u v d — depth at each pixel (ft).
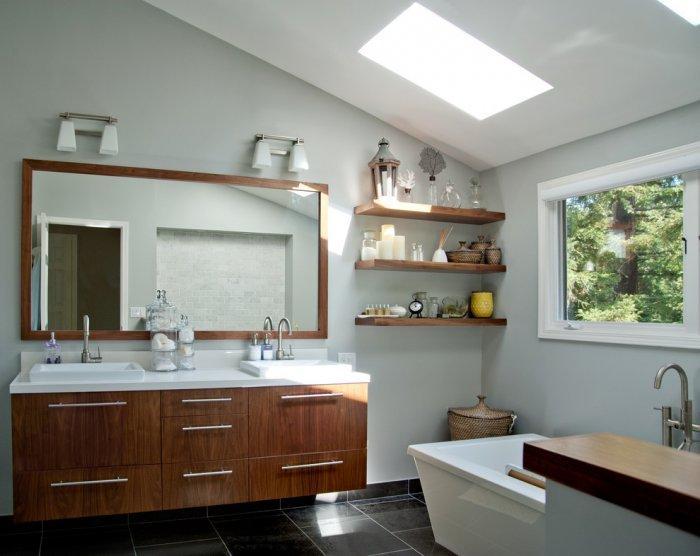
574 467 2.43
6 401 10.65
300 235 12.69
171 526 11.05
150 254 11.58
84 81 11.25
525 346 13.06
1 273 10.73
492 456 11.31
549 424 12.31
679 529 2.01
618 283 11.21
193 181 11.90
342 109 13.26
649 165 10.24
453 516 9.84
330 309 12.94
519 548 8.39
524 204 13.20
